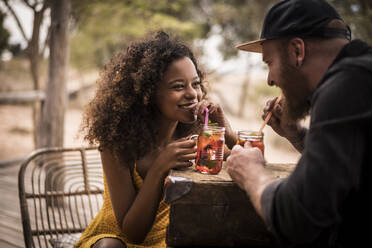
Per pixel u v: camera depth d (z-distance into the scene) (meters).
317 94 0.90
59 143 3.96
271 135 9.64
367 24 5.39
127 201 1.40
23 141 7.46
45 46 4.52
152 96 1.51
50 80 3.90
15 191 3.92
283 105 1.43
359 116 0.81
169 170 1.34
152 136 1.53
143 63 1.48
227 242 1.12
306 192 0.82
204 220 1.12
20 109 10.49
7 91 11.15
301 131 1.47
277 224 0.90
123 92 1.50
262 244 1.12
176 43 1.53
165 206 1.53
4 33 10.45
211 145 1.25
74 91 12.95
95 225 1.53
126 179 1.42
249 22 12.29
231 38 13.27
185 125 1.72
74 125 9.34
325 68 1.01
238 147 1.13
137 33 6.27
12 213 3.26
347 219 0.93
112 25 6.13
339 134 0.82
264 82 11.55
